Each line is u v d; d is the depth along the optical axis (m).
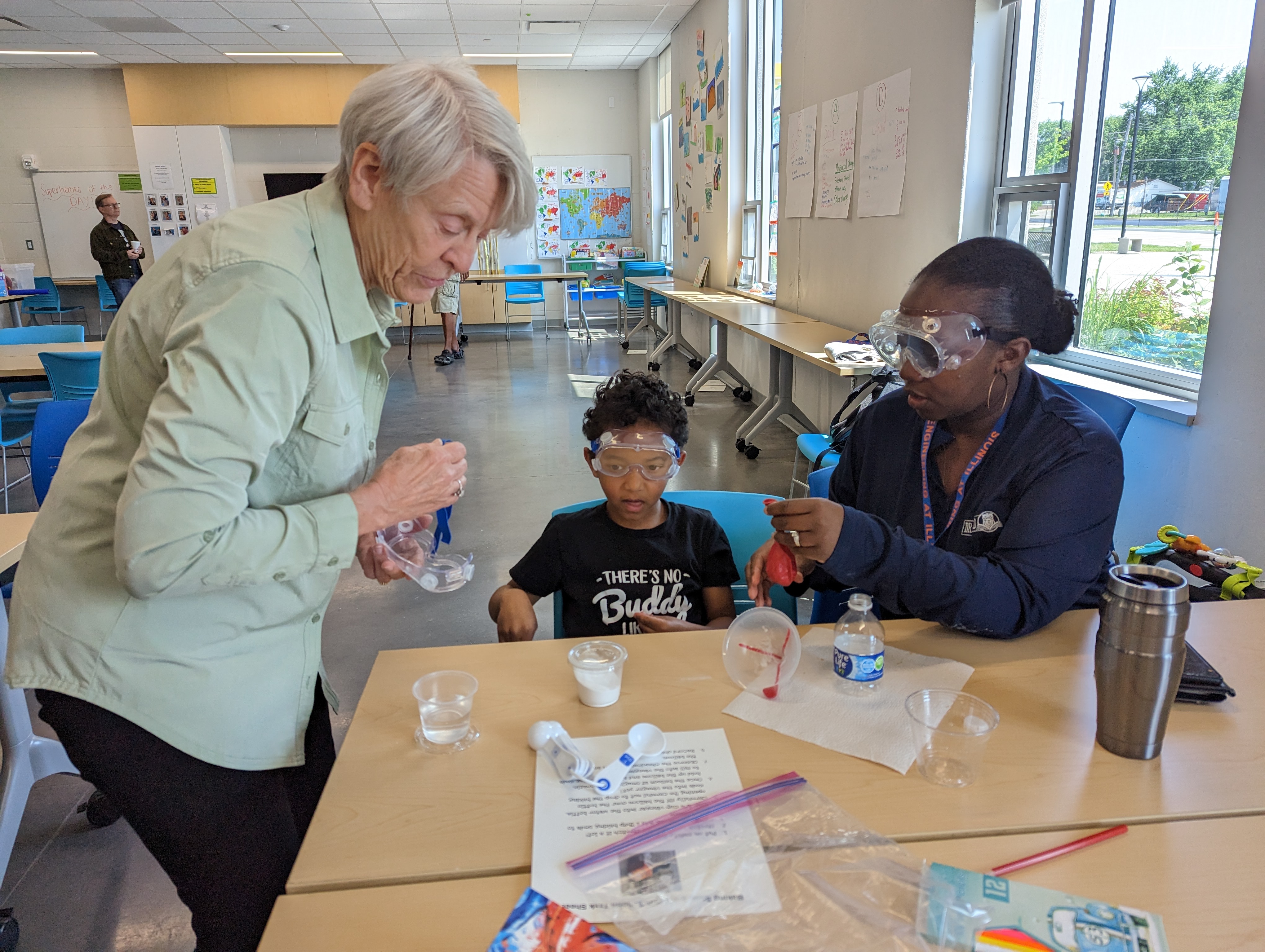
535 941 0.68
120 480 0.94
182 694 0.98
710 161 7.23
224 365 0.82
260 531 0.88
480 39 8.35
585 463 4.66
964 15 3.13
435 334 10.49
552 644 1.22
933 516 1.34
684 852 0.78
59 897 1.69
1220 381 2.06
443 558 1.23
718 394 6.51
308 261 0.92
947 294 1.14
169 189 9.41
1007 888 0.73
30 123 9.29
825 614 1.68
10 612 1.04
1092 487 1.17
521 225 1.02
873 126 3.97
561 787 0.88
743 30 6.39
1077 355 2.89
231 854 1.05
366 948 0.68
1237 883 0.74
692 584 1.61
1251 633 1.21
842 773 0.90
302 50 8.53
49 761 1.73
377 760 0.94
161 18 7.25
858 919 0.70
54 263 9.68
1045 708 1.02
